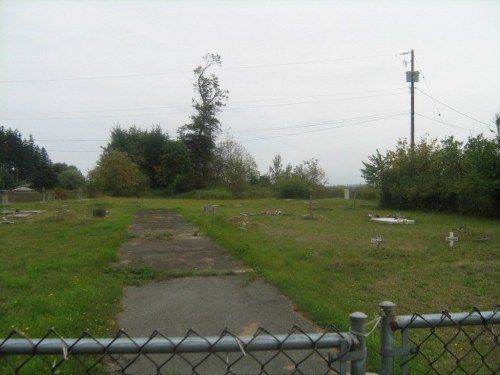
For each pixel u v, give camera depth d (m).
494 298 7.71
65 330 5.21
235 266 10.41
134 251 12.80
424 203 31.25
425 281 9.00
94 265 10.10
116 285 8.22
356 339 2.29
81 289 7.58
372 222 22.92
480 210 26.67
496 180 24.77
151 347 2.14
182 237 16.25
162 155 67.50
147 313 6.57
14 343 2.08
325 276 9.43
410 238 15.97
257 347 2.22
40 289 7.80
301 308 6.73
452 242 13.98
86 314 6.05
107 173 60.53
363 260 11.06
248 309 6.77
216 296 7.60
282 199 51.09
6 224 20.89
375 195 45.25
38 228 18.89
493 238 15.72
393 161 33.78
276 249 13.20
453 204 29.06
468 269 10.10
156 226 20.67
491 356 4.94
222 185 64.62
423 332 5.86
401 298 7.72
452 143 30.20
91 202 42.88
